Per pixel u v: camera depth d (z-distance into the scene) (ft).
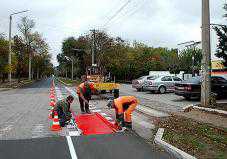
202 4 57.88
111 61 222.48
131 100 39.32
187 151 28.81
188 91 75.56
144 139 35.29
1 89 135.85
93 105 69.92
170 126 41.68
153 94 100.17
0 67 160.97
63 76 540.93
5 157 28.35
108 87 86.89
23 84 194.08
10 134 38.17
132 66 224.53
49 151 30.12
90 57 234.99
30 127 42.65
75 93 112.06
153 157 28.02
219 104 58.54
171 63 220.64
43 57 285.02
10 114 55.62
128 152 29.68
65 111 43.50
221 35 59.00
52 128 40.50
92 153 29.30
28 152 29.84
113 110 60.85
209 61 57.47
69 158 27.78
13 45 222.48
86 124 44.45
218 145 30.99
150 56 230.27
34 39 236.43
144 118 49.98
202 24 57.98
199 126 40.93
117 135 36.88
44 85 192.75
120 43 235.61
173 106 64.64
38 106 68.49
